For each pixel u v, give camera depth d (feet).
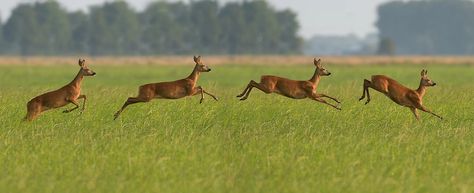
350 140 155.33
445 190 113.50
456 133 169.07
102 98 234.99
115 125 179.93
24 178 116.57
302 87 186.29
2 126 177.27
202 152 140.46
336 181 116.78
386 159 136.77
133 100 185.78
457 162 134.10
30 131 170.50
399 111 203.51
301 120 187.73
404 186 114.83
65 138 158.20
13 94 254.06
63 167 127.34
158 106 207.21
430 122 189.37
